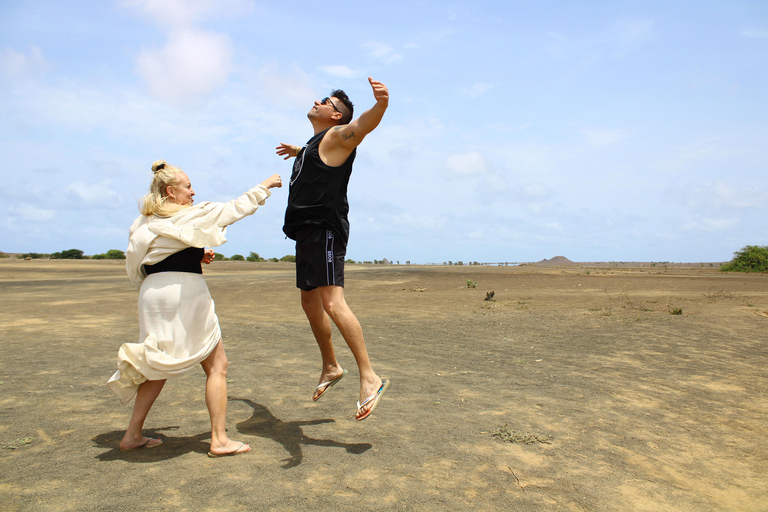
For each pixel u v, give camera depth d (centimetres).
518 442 302
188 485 230
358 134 282
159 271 270
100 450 278
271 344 661
